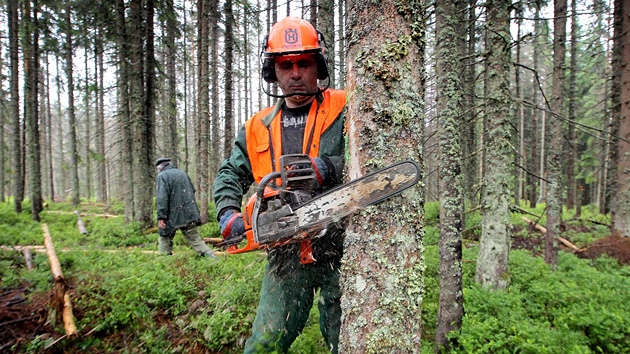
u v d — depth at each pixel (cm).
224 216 188
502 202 487
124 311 401
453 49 364
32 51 1257
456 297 355
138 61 1022
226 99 1213
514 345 346
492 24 471
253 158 202
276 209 141
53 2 1138
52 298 390
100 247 811
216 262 564
